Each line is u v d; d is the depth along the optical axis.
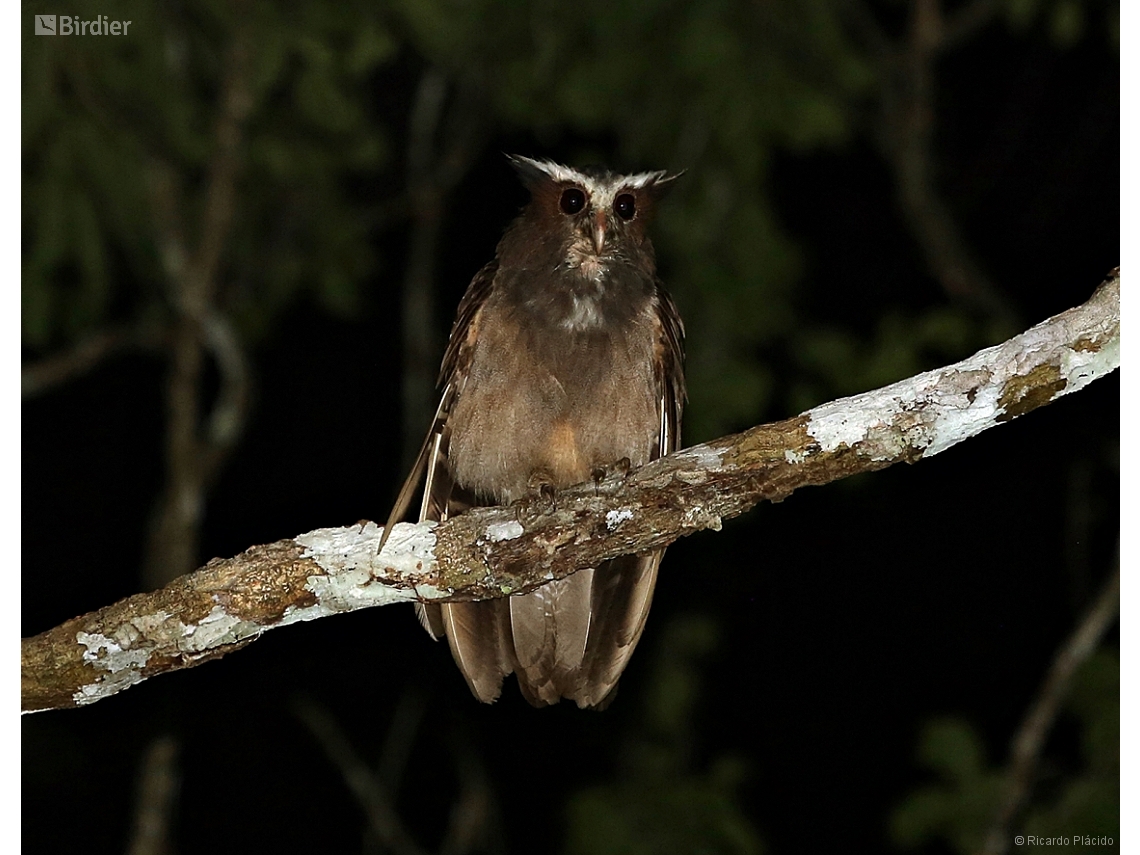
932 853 12.80
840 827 15.22
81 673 6.41
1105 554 13.38
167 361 14.95
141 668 6.46
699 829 12.58
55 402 14.93
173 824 14.52
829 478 6.54
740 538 15.17
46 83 11.21
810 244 16.17
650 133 14.16
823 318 16.08
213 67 12.42
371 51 12.27
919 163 14.57
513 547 6.68
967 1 15.64
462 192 15.82
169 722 11.99
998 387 6.33
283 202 14.01
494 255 9.34
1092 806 10.77
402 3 12.38
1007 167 15.94
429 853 14.38
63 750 13.55
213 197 12.36
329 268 14.12
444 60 14.38
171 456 12.23
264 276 14.10
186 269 12.40
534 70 13.73
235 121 12.30
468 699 14.19
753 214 14.18
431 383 14.88
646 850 12.46
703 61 13.09
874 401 6.45
